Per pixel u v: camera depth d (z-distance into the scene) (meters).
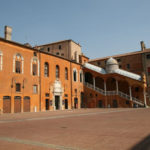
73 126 12.30
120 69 46.09
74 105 43.03
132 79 41.62
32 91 32.19
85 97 46.91
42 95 34.12
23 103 30.14
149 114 19.98
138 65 46.88
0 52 27.44
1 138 8.88
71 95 42.28
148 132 9.43
